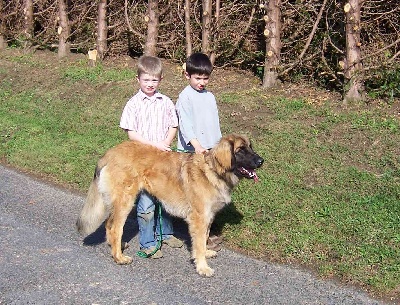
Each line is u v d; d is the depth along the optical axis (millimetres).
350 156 7430
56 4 16156
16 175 8344
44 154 8914
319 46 10359
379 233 5645
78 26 15602
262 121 8820
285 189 6789
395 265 5070
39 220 6559
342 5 9531
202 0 11969
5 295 4691
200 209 5195
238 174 5090
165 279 5055
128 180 5328
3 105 12008
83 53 15812
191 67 5527
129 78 12180
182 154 5406
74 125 10148
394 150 7398
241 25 11750
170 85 11273
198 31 12609
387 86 9117
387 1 9977
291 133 8266
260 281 4996
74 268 5270
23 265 5305
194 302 4594
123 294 4742
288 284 4934
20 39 16984
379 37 10125
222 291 4805
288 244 5637
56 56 15602
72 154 8781
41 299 4625
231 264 5379
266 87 10500
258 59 11586
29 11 16656
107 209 5441
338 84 9805
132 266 5352
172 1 12883
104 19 14320
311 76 10406
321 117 8672
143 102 5594
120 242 5418
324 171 7113
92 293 4754
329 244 5551
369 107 8891
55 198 7340
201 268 5152
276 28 10320
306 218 6094
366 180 6781
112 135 9445
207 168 5160
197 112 5605
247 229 6062
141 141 5516
